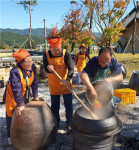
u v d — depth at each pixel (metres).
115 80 2.88
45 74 8.21
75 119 2.47
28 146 2.55
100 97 2.83
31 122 2.52
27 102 2.90
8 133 3.05
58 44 3.03
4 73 8.91
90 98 2.86
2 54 20.17
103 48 2.74
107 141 2.39
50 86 3.41
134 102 5.09
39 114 2.60
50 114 2.75
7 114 2.89
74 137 2.55
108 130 2.29
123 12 8.98
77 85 7.07
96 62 2.90
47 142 2.64
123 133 3.46
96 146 2.38
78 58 7.19
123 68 7.24
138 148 2.99
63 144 3.16
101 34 10.71
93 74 3.04
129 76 8.31
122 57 13.34
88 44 9.59
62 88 3.33
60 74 3.27
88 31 10.16
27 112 2.56
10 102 2.79
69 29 11.59
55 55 3.15
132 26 19.95
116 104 4.35
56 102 3.48
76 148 2.56
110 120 2.35
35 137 2.52
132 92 5.02
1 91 5.32
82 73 2.83
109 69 3.00
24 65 2.65
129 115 4.29
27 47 40.34
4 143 3.22
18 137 2.54
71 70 3.17
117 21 9.52
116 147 3.02
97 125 2.28
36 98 3.05
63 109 4.66
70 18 11.53
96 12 9.63
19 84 2.67
